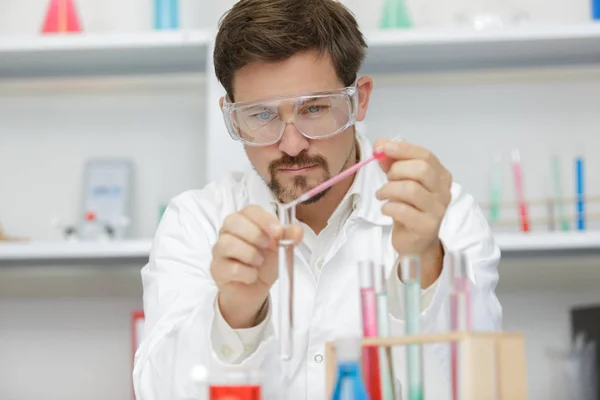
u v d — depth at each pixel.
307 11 1.51
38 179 2.89
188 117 2.89
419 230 1.25
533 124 2.79
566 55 2.71
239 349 1.28
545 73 2.79
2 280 2.85
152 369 1.47
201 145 2.87
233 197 1.89
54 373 2.80
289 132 1.47
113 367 2.79
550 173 2.76
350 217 1.76
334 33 1.54
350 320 1.70
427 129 2.80
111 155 2.89
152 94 2.90
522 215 2.59
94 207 2.77
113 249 2.49
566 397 2.51
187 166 2.87
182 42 2.57
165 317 1.60
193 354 1.38
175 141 2.88
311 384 1.67
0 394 2.79
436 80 2.81
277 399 1.21
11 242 2.57
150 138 2.88
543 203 2.71
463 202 1.83
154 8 2.70
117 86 2.90
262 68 1.49
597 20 2.60
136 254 2.50
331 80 1.54
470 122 2.79
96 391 2.79
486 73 2.79
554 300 2.73
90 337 2.81
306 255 1.80
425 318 1.26
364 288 1.06
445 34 2.52
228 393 1.04
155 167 2.87
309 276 1.73
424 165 1.25
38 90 2.92
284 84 1.49
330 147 1.52
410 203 1.25
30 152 2.90
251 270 1.21
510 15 2.67
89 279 2.84
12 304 2.84
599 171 2.76
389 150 1.25
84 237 2.73
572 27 2.50
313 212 1.77
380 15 2.82
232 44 1.52
